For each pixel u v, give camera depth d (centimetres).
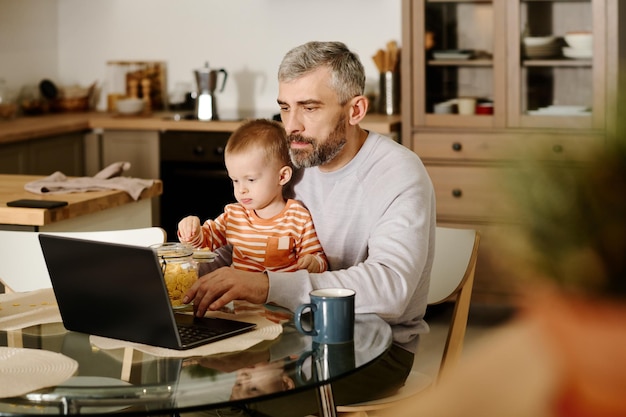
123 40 585
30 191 301
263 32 559
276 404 192
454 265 218
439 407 19
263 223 203
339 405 185
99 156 531
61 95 573
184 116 529
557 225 19
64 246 146
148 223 326
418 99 472
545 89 458
